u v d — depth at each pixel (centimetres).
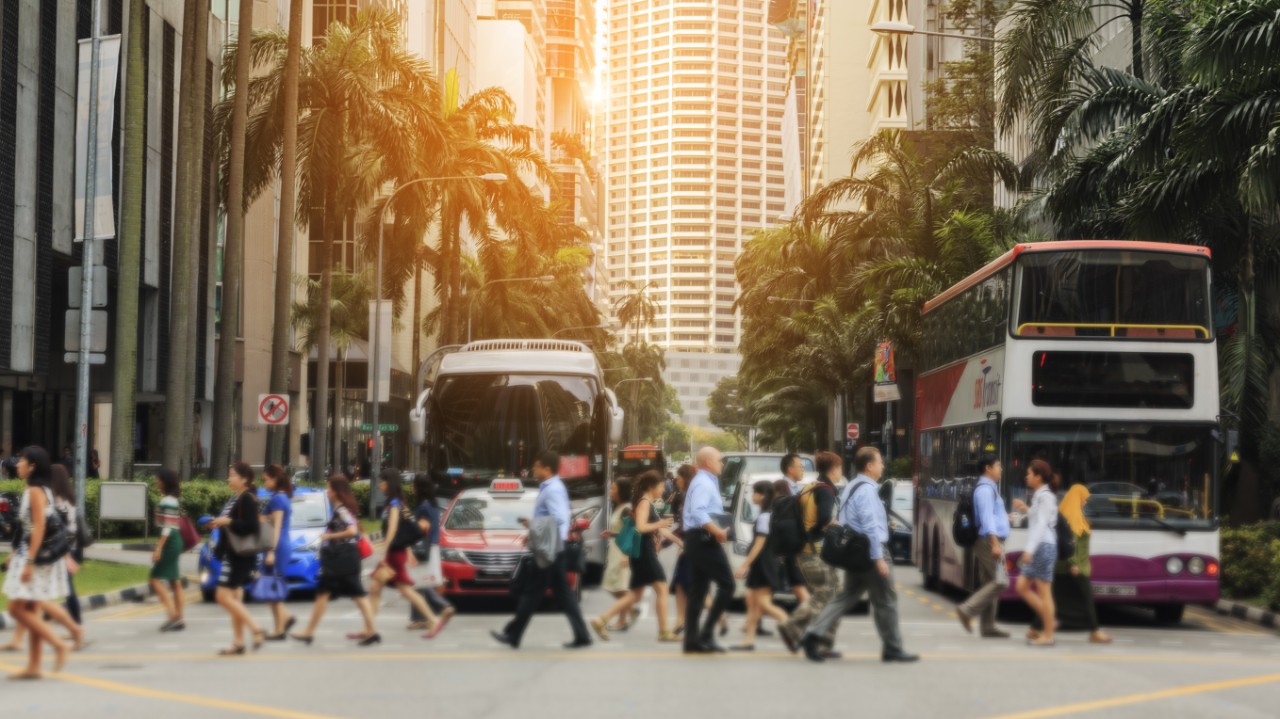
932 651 1548
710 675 1316
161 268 4684
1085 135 2881
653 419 17238
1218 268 2656
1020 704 1134
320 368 4500
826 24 11575
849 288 5219
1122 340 1883
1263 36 2162
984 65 6488
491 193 5631
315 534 2241
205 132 4281
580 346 2744
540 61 16775
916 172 5097
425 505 1733
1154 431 1881
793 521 1468
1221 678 1323
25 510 1287
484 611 2070
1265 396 2512
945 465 2333
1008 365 1894
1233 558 2245
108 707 1110
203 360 5091
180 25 4825
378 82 4819
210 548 2166
